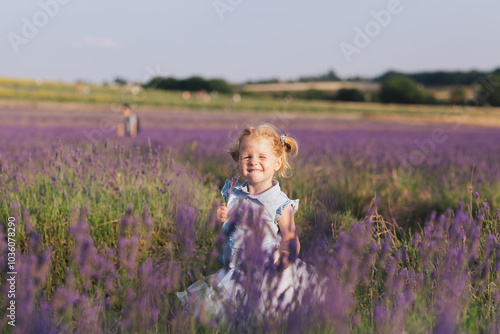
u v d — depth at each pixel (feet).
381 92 214.28
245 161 7.98
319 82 250.37
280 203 7.85
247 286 6.03
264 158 7.91
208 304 6.72
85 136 35.88
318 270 6.11
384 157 24.14
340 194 14.23
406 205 15.74
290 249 6.57
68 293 5.82
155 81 140.15
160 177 13.47
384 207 15.49
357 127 87.86
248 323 5.96
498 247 8.34
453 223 8.92
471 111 163.22
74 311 6.31
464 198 14.89
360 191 16.30
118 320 6.15
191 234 7.04
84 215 8.35
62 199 11.39
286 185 15.17
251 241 6.13
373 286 7.41
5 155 18.10
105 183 12.69
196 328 6.01
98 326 5.58
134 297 6.28
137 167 14.16
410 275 7.39
